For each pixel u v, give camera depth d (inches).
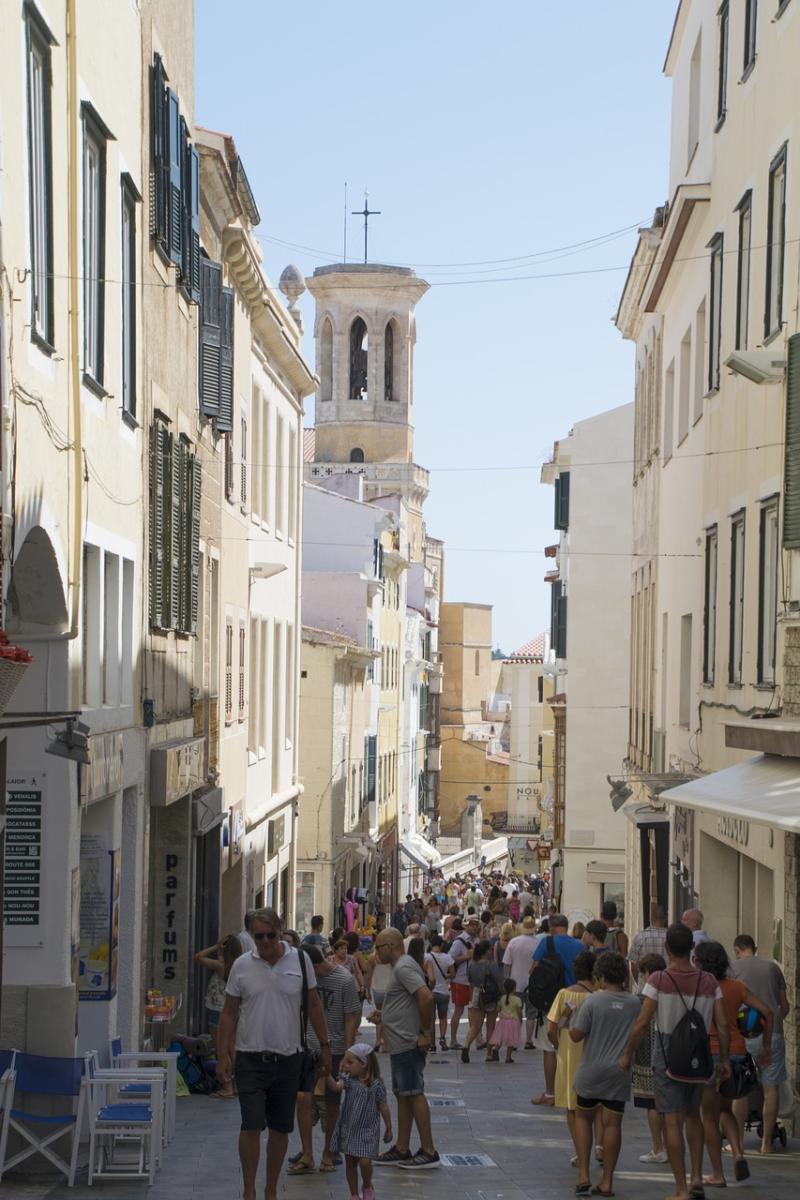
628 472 1772.9
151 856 840.3
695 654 978.7
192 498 844.6
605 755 1766.7
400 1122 533.3
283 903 1419.8
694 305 1005.2
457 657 4367.6
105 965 633.0
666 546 1170.6
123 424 649.6
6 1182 489.1
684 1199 455.2
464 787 4188.0
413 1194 477.4
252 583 1197.7
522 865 2915.8
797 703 652.1
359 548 2207.2
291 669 1476.4
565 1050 529.0
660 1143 538.6
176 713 804.0
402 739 2829.7
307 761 1701.5
